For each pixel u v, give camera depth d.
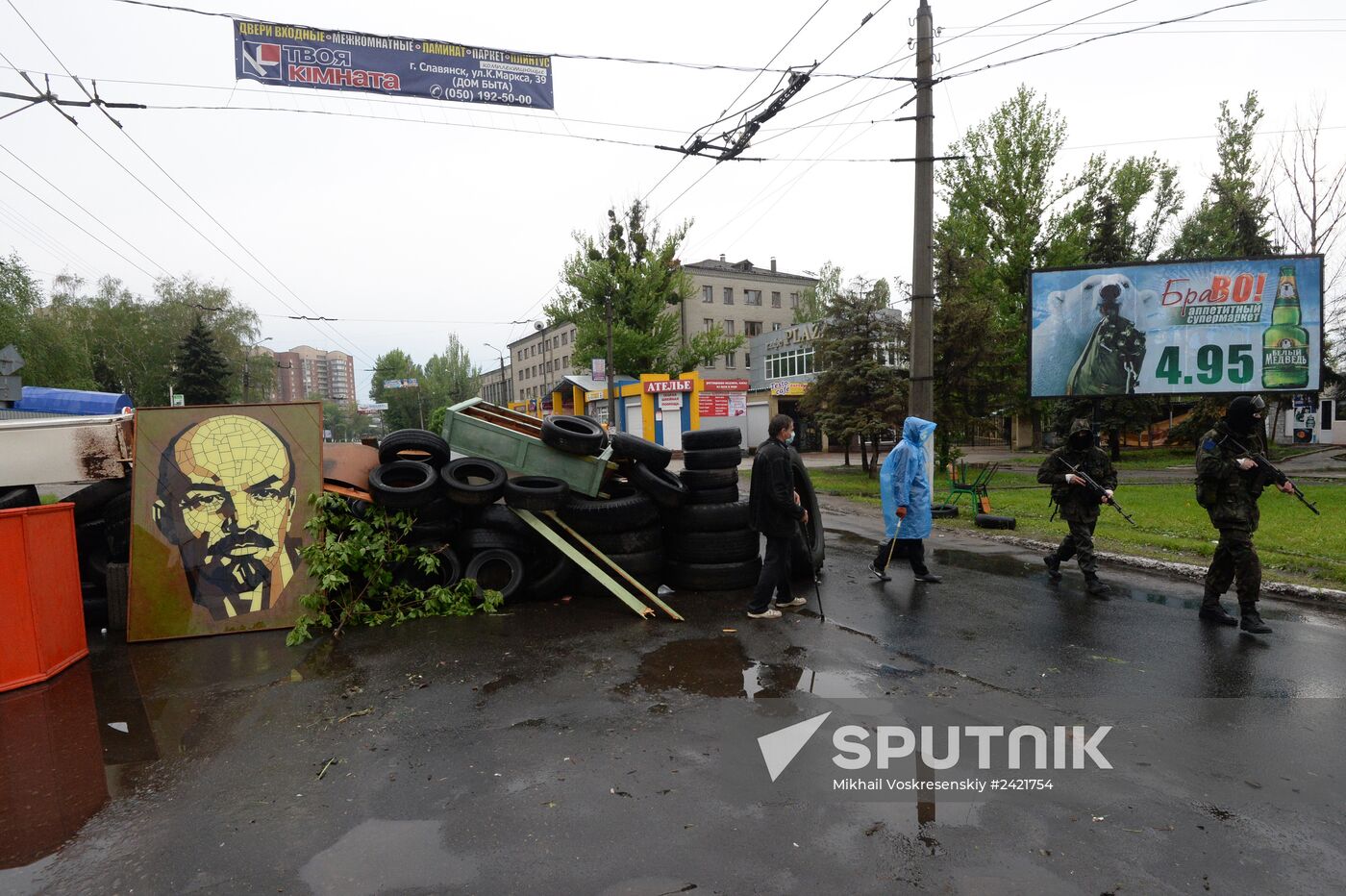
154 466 6.12
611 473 7.57
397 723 4.05
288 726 4.05
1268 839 2.81
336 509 6.43
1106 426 23.72
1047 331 12.43
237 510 6.18
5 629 4.73
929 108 9.65
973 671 4.77
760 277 61.25
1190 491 13.93
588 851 2.76
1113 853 2.72
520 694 4.45
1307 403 27.88
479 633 5.80
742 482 19.20
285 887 2.57
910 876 2.58
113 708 4.39
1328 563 7.23
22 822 3.09
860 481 19.80
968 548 9.42
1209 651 5.11
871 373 18.55
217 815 3.10
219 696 4.55
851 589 7.16
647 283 33.84
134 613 5.76
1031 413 25.38
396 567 6.55
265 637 5.80
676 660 5.04
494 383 109.38
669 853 2.74
